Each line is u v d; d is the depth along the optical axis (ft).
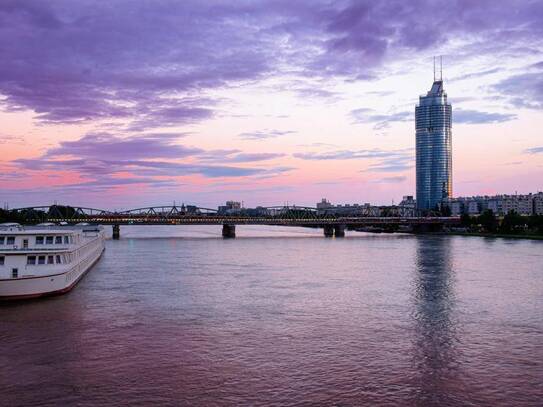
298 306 281.74
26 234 306.14
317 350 201.36
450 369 181.78
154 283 362.94
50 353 195.21
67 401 153.28
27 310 262.67
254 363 186.19
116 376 172.55
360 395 159.94
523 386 167.53
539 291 334.03
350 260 547.90
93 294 312.09
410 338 218.79
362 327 236.43
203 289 337.31
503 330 232.53
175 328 232.12
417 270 451.12
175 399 155.63
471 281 380.17
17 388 162.30
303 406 152.05
